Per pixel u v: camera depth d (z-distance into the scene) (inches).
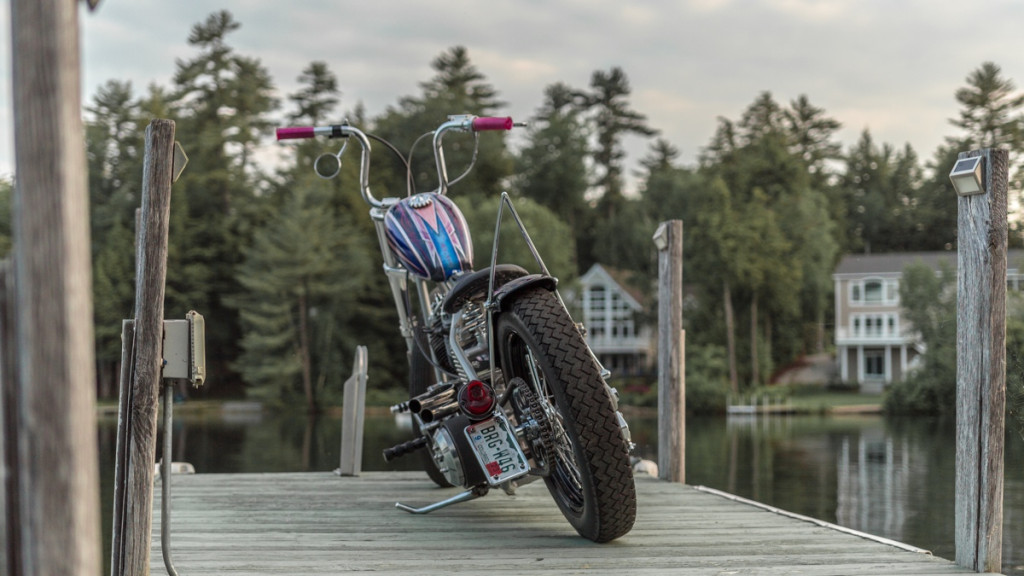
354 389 219.9
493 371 138.6
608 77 3038.9
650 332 2385.6
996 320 111.5
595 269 2397.9
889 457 1031.6
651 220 2479.1
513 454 134.6
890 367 2326.5
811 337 2532.0
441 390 148.7
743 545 134.3
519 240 1957.4
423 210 162.1
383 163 2320.4
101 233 2084.2
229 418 1752.0
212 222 2150.6
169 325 100.5
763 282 2119.8
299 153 2266.2
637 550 130.6
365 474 222.1
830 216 3117.6
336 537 141.9
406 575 114.7
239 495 187.8
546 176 2743.6
